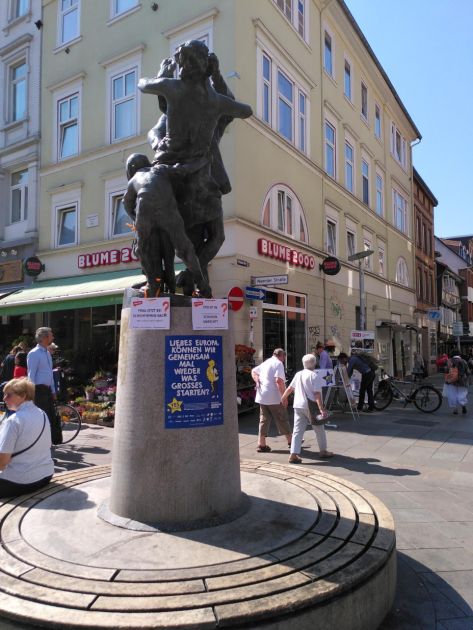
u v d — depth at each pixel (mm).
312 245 16531
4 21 18625
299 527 3189
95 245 15016
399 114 28203
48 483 4289
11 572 2611
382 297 24141
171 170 3570
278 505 3633
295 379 7094
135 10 14641
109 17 15281
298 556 2764
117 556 2787
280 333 14203
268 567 2631
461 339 40125
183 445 3295
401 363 26625
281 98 15125
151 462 3266
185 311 3414
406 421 10695
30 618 2221
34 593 2391
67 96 16438
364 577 2598
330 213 18312
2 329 17141
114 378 11484
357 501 3705
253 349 11836
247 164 12852
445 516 4605
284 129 15289
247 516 3404
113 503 3400
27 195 17484
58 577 2545
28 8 17812
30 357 7059
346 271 19469
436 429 9625
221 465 3400
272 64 14406
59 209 16406
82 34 16047
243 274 12438
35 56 17453
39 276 16625
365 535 3045
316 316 16531
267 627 2242
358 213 21328
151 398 3309
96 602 2305
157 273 3646
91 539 3033
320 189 17391
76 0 16391
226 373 3527
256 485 4184
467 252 60281
